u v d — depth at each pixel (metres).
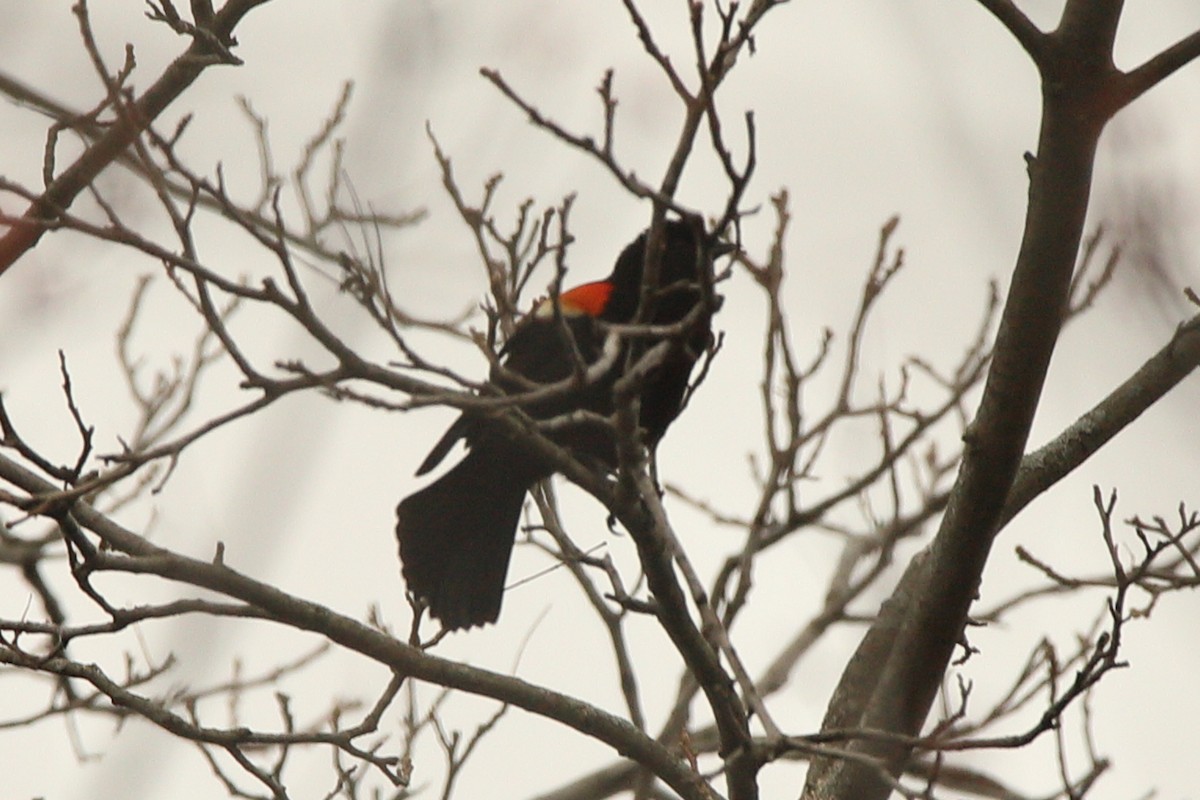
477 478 10.61
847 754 7.54
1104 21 8.16
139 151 6.94
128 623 8.04
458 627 10.56
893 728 9.12
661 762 8.98
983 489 8.82
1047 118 8.36
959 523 8.94
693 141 7.10
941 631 9.10
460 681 8.88
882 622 10.17
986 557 8.99
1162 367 9.84
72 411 7.42
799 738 7.65
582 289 11.18
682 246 11.11
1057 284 8.46
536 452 8.34
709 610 7.85
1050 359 8.61
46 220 7.23
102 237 6.93
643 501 8.23
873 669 10.01
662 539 8.33
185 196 10.91
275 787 8.59
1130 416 9.80
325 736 8.62
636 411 7.93
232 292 7.02
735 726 8.28
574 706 9.02
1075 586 9.97
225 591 8.26
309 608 8.50
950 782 11.32
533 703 8.97
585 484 8.48
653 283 7.46
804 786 9.66
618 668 10.87
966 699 8.00
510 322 9.73
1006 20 8.30
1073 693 7.58
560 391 7.48
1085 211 8.41
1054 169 8.38
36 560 9.77
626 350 10.17
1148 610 9.18
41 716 9.72
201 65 9.44
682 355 10.11
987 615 11.35
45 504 7.34
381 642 8.72
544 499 10.55
